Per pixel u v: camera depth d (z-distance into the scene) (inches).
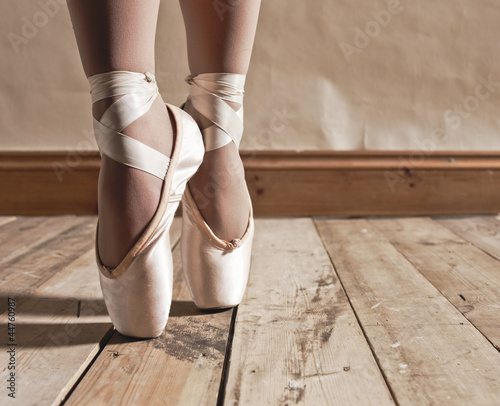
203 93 30.1
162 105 27.1
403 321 30.2
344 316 31.1
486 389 22.3
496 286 36.4
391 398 21.8
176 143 26.4
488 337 27.7
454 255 45.0
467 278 38.4
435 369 24.2
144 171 25.3
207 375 24.0
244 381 23.3
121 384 23.3
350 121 64.0
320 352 26.2
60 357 25.7
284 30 62.1
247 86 62.8
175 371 24.5
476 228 56.7
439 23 62.3
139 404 21.7
